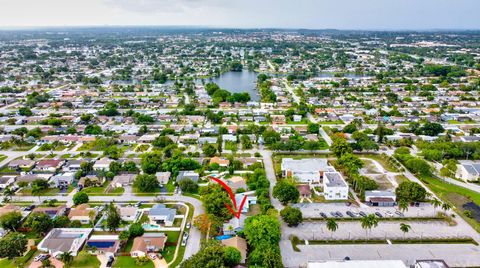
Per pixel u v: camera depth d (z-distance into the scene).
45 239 129.25
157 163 195.12
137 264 120.06
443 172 186.88
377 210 158.00
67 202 163.50
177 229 141.25
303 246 131.75
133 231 134.88
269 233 125.62
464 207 159.62
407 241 134.50
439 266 106.88
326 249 130.00
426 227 144.12
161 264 120.69
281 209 157.88
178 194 171.38
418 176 192.62
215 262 109.38
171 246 130.75
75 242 127.94
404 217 150.62
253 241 125.62
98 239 131.00
